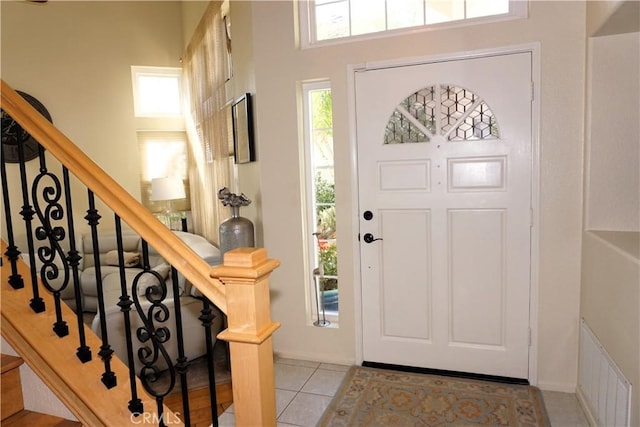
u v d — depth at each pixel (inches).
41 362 65.6
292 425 91.1
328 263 124.5
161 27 225.0
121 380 67.5
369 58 107.2
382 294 113.0
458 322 107.6
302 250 118.8
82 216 206.4
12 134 191.3
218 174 168.4
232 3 137.3
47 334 67.0
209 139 179.5
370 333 115.3
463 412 92.9
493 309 104.3
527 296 101.2
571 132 94.0
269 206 120.3
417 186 107.0
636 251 68.1
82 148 211.5
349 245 113.6
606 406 76.9
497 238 102.3
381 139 108.4
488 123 100.4
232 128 147.0
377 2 109.0
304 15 114.3
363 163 110.4
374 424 90.3
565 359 99.2
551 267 98.1
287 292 121.3
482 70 99.2
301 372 113.6
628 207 89.0
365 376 109.9
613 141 88.6
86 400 62.7
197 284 56.6
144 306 112.0
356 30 111.5
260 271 52.7
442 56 101.4
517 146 98.3
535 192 97.7
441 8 103.7
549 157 96.0
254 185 128.3
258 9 116.0
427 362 111.2
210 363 59.4
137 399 62.7
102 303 63.9
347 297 115.6
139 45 221.3
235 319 54.4
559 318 98.7
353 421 91.7
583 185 93.5
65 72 207.2
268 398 56.3
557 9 93.0
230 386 110.5
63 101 207.3
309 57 112.2
